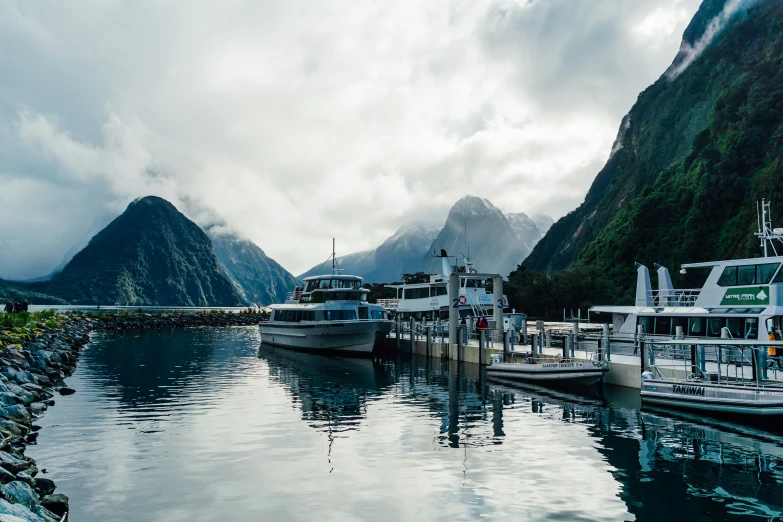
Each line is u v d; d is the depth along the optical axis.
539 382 30.67
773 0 154.38
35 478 14.15
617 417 22.50
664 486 14.54
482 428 20.89
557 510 13.03
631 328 32.91
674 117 162.50
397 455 17.34
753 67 127.69
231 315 123.69
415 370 39.00
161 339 72.88
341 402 26.56
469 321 45.47
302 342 53.31
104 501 13.65
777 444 18.30
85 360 46.25
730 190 106.50
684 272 31.11
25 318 57.03
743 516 12.74
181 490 14.39
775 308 25.55
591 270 121.56
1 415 20.67
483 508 13.14
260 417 23.08
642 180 157.50
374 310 53.38
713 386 21.66
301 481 15.02
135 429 20.92
